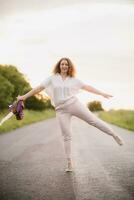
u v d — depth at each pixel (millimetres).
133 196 4539
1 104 28453
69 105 5684
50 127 17250
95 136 12438
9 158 7375
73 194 4613
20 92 33312
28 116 24859
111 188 4914
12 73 32875
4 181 5301
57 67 5777
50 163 6797
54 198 4438
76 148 9062
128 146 9484
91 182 5242
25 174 5781
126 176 5660
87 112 5680
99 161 7062
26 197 4484
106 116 27641
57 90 5684
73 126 18375
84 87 5727
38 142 10297
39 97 32906
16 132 13906
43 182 5238
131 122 19234
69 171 6016
